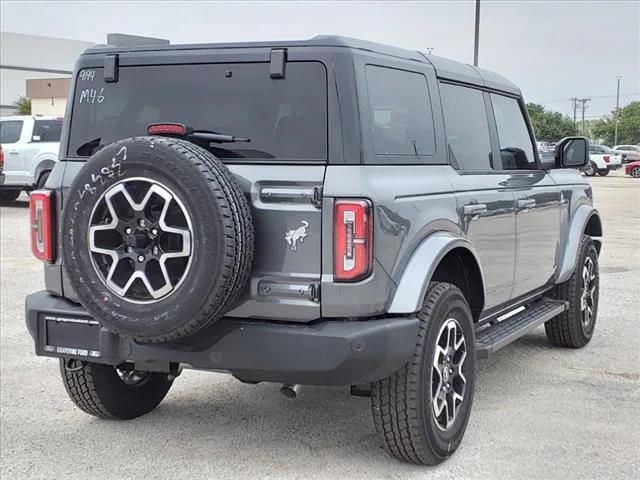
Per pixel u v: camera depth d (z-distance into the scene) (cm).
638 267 1098
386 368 371
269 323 371
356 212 356
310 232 361
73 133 432
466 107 496
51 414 502
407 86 421
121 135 423
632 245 1337
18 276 970
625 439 455
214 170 348
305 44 381
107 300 360
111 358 393
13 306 805
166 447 447
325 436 462
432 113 442
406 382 390
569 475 406
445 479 402
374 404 397
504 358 634
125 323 356
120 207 355
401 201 382
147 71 417
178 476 408
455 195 439
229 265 342
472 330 444
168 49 412
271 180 368
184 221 345
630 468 414
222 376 584
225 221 341
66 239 368
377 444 449
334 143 369
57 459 431
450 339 425
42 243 421
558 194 610
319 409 509
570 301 641
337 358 357
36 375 584
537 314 579
